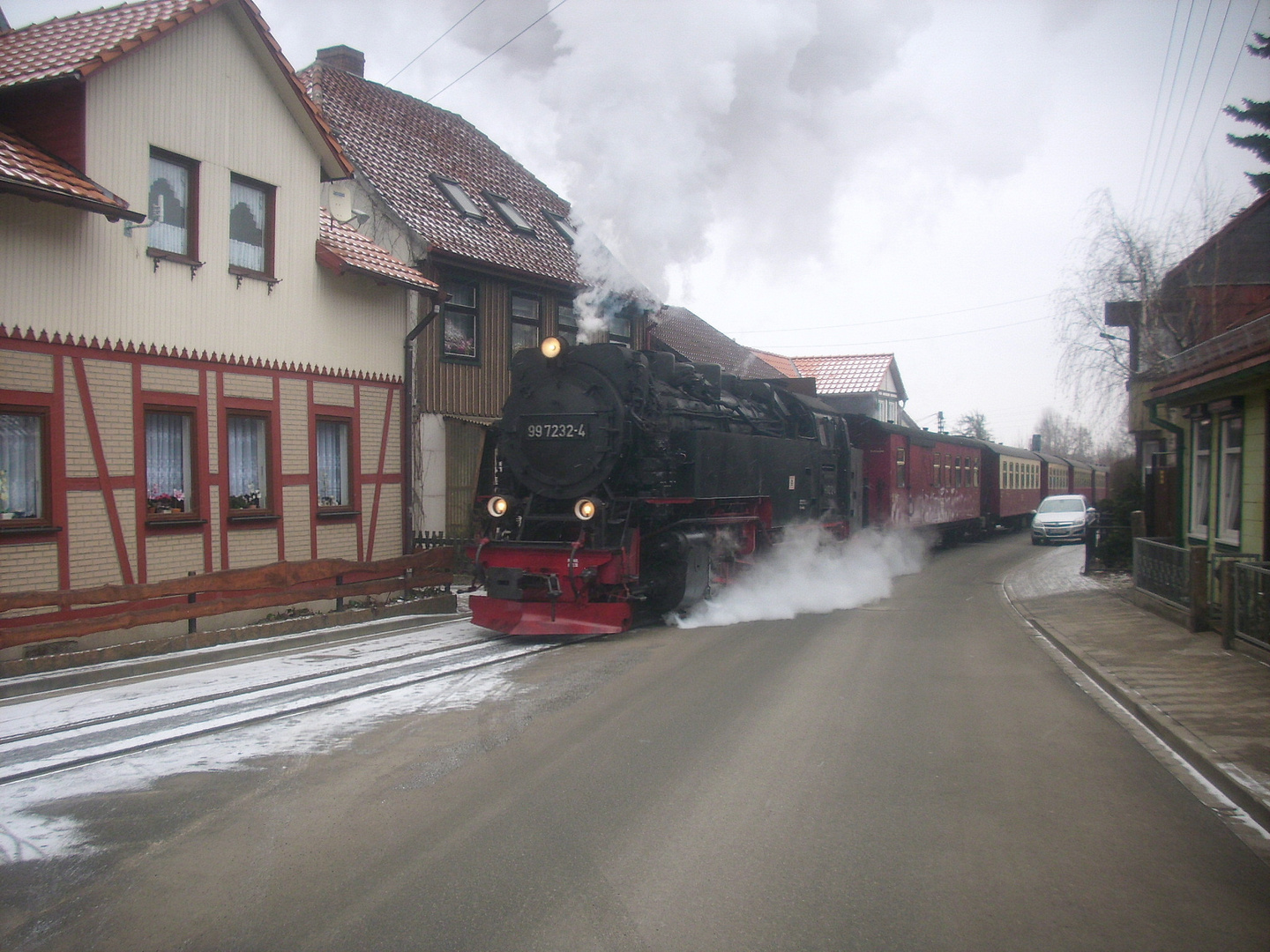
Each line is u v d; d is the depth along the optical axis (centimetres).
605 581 1024
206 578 928
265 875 402
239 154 1090
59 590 874
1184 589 1088
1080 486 4862
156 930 354
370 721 661
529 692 752
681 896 379
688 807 484
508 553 1069
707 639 1013
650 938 345
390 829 455
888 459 2050
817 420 1661
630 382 1099
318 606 1168
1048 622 1153
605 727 641
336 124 1677
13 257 855
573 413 1104
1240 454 1151
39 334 877
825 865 412
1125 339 1872
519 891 384
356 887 389
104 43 948
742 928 352
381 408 1307
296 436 1167
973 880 399
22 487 880
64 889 391
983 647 986
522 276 1712
